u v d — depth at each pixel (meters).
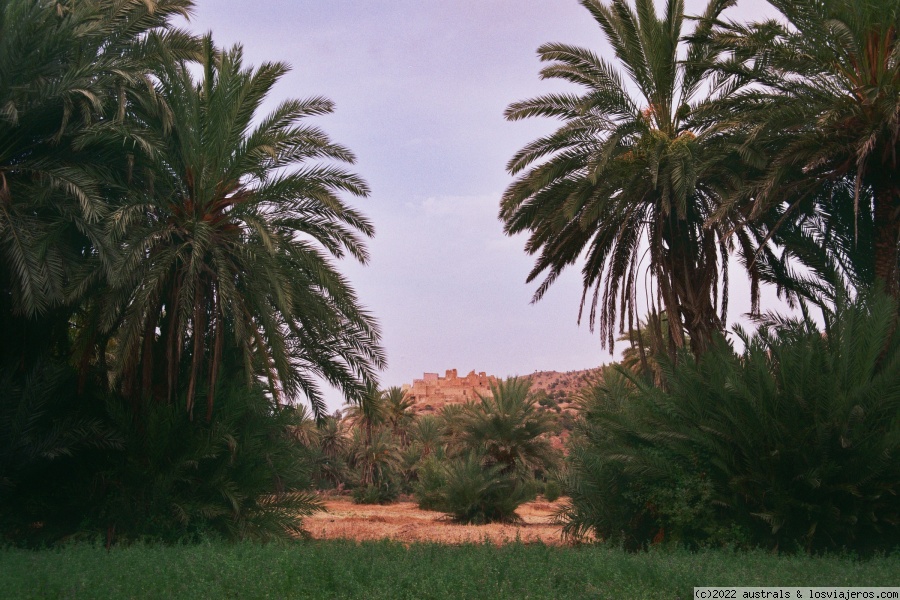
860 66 13.88
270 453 16.75
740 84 16.58
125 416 14.67
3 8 13.03
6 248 13.13
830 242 16.75
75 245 15.36
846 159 14.86
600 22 18.25
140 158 15.23
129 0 15.26
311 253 16.03
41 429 14.44
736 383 12.24
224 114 15.62
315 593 6.34
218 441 15.15
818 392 11.94
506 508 34.12
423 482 44.53
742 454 12.83
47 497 14.93
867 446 11.38
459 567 7.36
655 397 13.74
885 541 11.49
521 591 6.36
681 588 6.66
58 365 14.73
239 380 16.66
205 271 15.77
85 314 15.66
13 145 13.91
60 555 8.74
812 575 7.53
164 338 16.14
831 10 13.47
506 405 37.66
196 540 14.59
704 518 12.33
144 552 9.41
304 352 17.23
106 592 6.36
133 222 14.71
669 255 18.30
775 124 14.52
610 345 19.14
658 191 17.88
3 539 13.15
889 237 14.37
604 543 13.08
